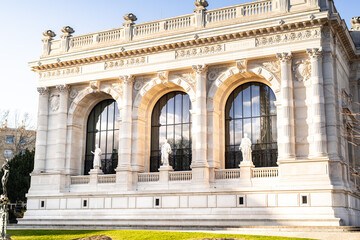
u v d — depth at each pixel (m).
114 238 39.41
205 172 51.47
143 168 57.25
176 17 56.59
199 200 50.75
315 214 45.16
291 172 47.28
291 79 49.28
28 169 77.31
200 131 52.31
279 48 49.88
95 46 60.28
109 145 61.72
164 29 57.09
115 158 60.97
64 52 62.38
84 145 62.72
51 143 61.22
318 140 46.59
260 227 44.00
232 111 55.41
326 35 48.88
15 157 78.56
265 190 47.81
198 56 53.72
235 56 51.91
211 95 53.53
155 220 51.22
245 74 52.84
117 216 54.03
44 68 62.69
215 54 52.91
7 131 114.25
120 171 55.44
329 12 48.25
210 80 53.97
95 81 59.22
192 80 54.81
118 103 58.25
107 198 55.38
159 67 55.66
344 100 51.66
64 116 60.94
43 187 59.47
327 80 48.03
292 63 49.88
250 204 48.41
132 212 53.59
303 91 48.94
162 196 52.62
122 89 58.38
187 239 36.28
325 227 42.12
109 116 62.53
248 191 48.62
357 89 57.00
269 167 49.69
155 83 56.56
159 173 54.53
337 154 46.59
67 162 60.25
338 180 45.69
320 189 45.34
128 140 56.16
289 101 48.62
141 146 57.31
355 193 49.72
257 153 53.12
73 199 57.25
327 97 47.75
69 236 41.50
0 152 112.19
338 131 48.12
